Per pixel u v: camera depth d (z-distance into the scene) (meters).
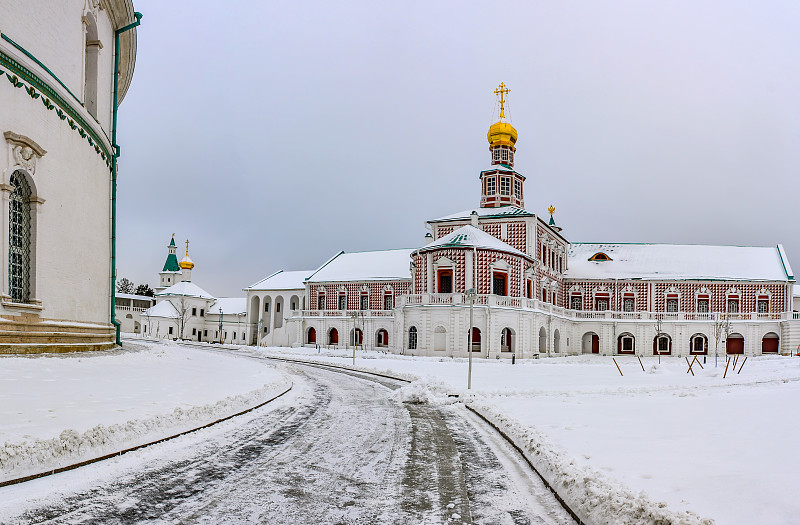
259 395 18.73
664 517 6.36
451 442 12.91
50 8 22.16
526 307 55.28
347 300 77.81
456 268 54.75
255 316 94.25
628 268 76.75
